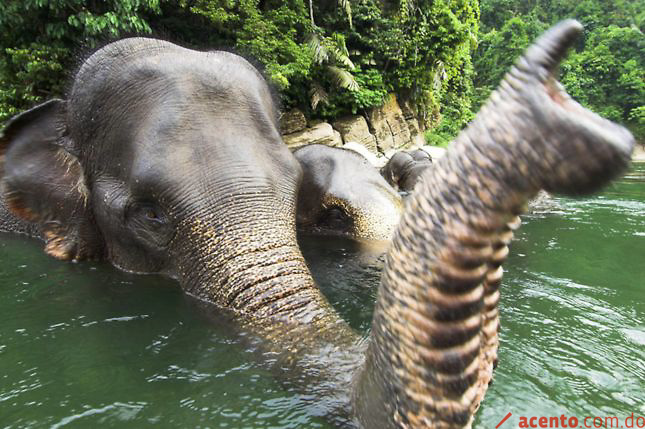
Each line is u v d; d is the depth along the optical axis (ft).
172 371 6.44
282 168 9.20
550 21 174.70
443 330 3.22
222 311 7.26
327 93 51.96
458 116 85.71
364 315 8.55
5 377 6.42
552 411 5.62
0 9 29.19
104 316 8.31
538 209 22.56
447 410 3.43
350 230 14.71
